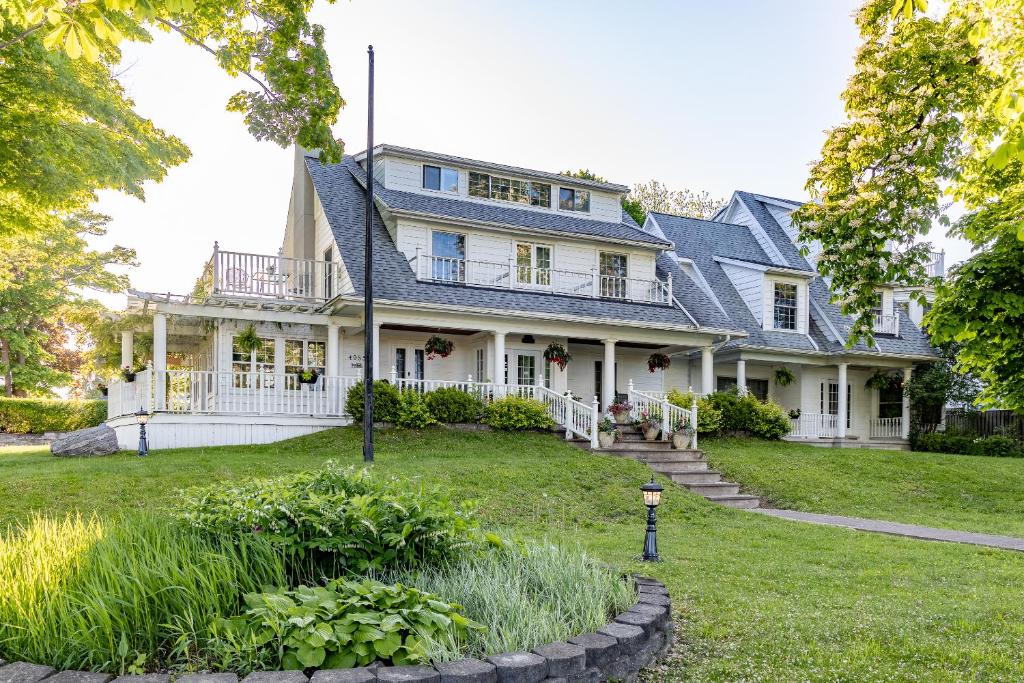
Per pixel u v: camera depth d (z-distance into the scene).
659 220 26.22
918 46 9.42
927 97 9.51
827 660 4.36
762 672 4.17
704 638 4.80
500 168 20.62
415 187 19.92
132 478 10.20
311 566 4.46
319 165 20.58
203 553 4.07
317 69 9.32
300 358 18.44
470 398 17.23
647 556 7.61
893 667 4.25
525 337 20.09
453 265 18.92
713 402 19.69
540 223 20.44
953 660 4.37
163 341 15.55
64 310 28.83
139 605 3.55
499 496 11.19
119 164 11.83
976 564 7.69
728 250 26.16
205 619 3.56
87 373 34.41
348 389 16.62
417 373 19.44
